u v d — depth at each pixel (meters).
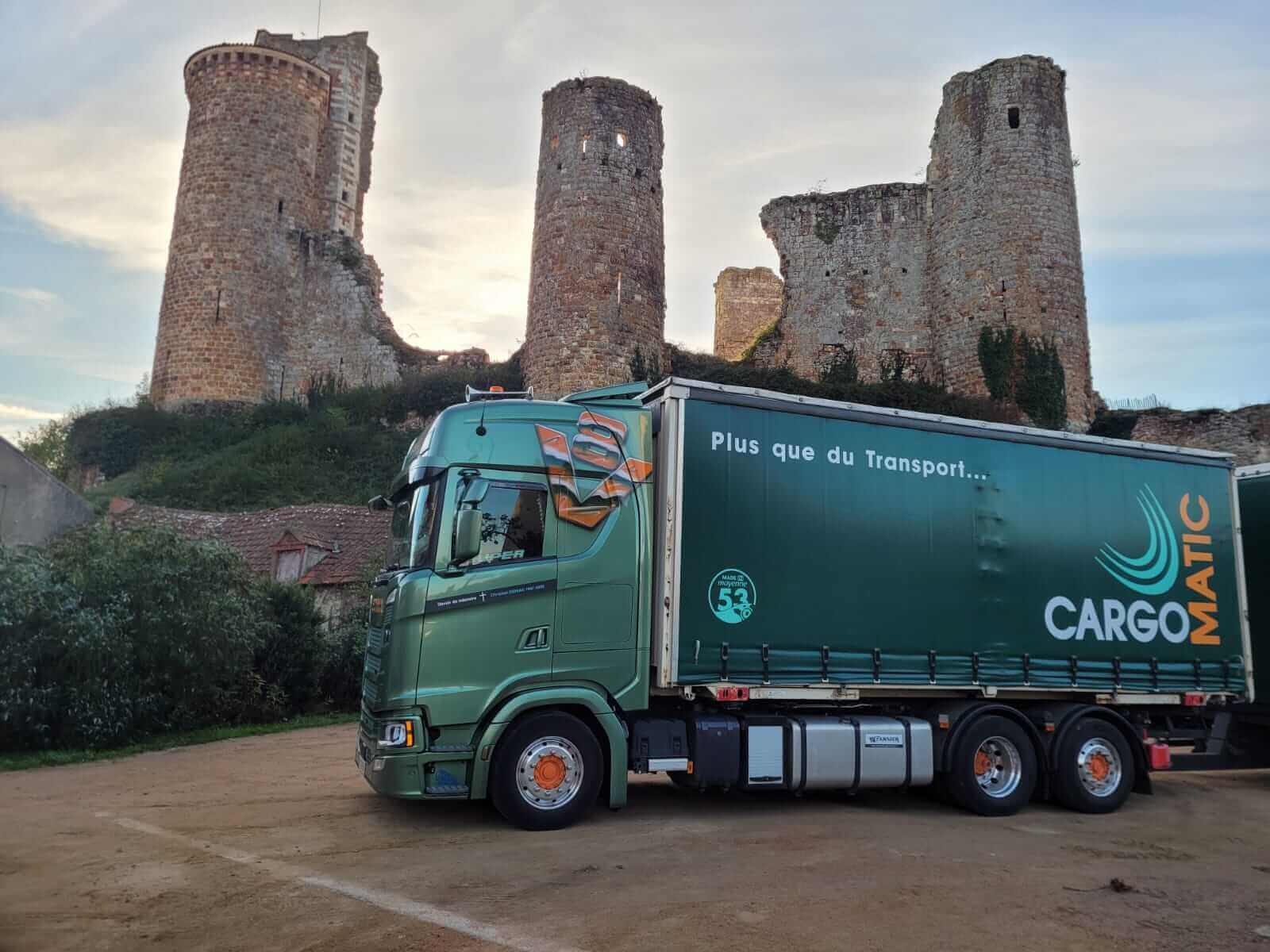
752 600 8.09
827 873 6.31
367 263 44.22
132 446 38.53
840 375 37.78
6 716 11.45
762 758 8.05
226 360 40.97
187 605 13.45
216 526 26.31
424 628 7.31
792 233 40.56
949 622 8.84
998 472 9.41
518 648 7.50
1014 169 34.53
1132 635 9.64
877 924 5.28
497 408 7.96
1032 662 9.14
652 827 7.71
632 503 8.02
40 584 12.08
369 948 4.75
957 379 35.31
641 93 36.72
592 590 7.76
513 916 5.28
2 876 6.03
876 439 8.93
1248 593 11.38
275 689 16.02
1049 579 9.38
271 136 43.25
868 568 8.61
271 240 42.72
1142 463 10.15
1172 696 9.75
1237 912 5.78
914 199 39.00
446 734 7.27
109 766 10.92
